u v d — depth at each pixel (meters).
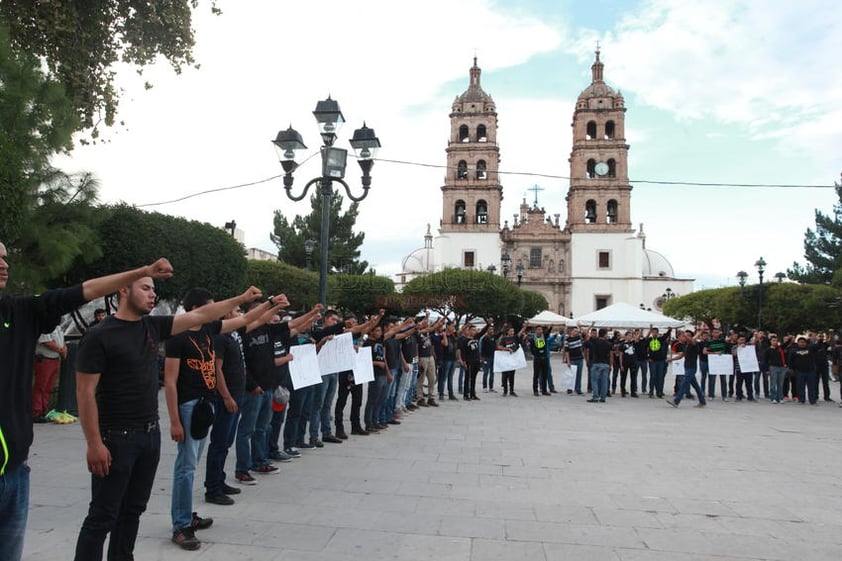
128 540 4.22
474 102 67.81
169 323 4.31
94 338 3.92
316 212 49.84
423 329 14.77
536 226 69.81
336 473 7.77
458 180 67.38
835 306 37.22
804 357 17.58
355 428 10.78
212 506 6.21
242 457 7.14
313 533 5.45
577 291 67.12
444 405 15.94
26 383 3.12
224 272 18.31
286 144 12.02
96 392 4.07
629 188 66.81
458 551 5.09
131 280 3.30
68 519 5.64
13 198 9.01
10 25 12.89
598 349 17.28
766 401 18.28
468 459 8.84
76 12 13.99
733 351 18.70
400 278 90.12
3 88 9.77
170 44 16.06
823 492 7.35
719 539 5.56
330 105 11.61
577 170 67.56
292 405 8.72
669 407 16.25
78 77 14.51
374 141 12.19
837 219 50.28
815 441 11.07
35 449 8.57
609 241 67.12
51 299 3.18
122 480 3.98
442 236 66.88
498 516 6.09
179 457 5.17
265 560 4.80
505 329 21.11
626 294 66.50
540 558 4.98
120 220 15.35
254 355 7.18
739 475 8.19
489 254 66.38
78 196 11.48
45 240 10.60
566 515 6.18
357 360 10.34
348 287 43.25
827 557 5.17
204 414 5.11
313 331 10.42
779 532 5.80
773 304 38.41
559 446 10.08
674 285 79.31
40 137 10.39
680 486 7.51
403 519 5.91
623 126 66.94
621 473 8.16
